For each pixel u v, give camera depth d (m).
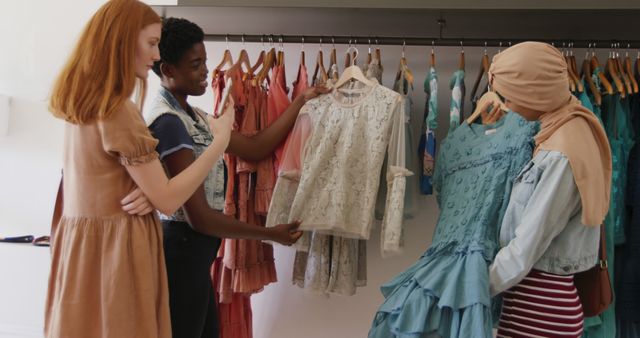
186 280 1.37
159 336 1.19
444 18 1.74
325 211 1.74
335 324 2.20
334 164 1.76
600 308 1.37
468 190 1.48
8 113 2.34
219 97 1.83
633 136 1.66
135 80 1.16
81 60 1.12
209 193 1.47
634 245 1.60
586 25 1.75
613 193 1.59
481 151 1.49
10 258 2.26
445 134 2.06
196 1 1.70
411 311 1.32
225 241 1.81
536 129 1.37
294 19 1.82
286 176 1.80
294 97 1.93
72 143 1.18
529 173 1.27
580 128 1.22
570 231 1.23
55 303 1.17
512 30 1.84
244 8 1.70
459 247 1.39
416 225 2.13
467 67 2.06
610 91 1.59
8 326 2.27
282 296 2.23
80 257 1.15
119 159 1.15
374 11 1.69
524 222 1.21
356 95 1.80
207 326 1.55
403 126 1.71
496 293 1.30
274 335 2.24
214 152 1.27
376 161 1.71
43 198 2.35
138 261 1.15
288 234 1.71
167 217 1.40
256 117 1.86
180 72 1.41
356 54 1.86
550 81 1.21
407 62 2.09
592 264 1.25
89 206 1.17
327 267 1.81
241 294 1.96
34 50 2.31
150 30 1.19
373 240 2.14
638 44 1.68
